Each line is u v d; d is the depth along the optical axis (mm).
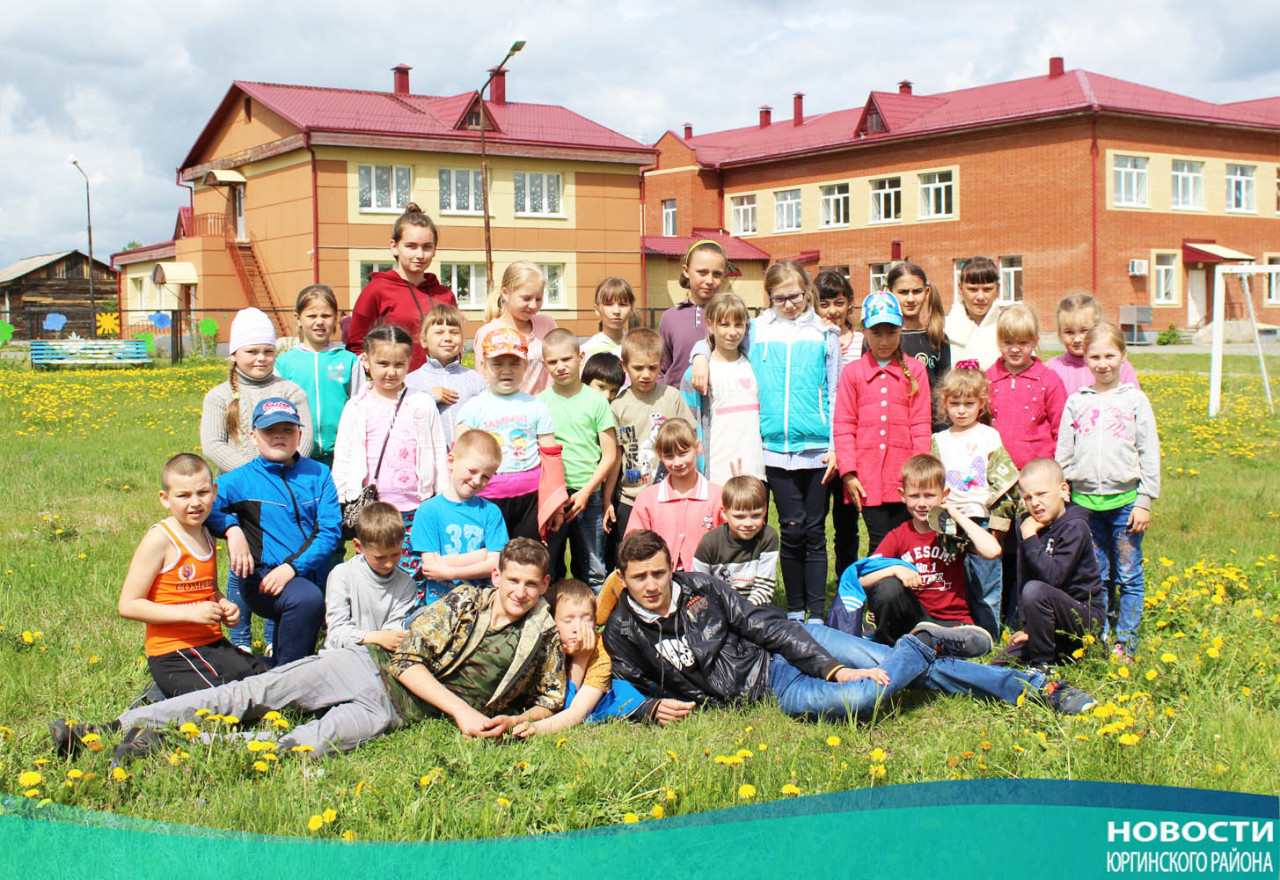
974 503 5523
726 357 6031
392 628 4703
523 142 34531
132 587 4484
